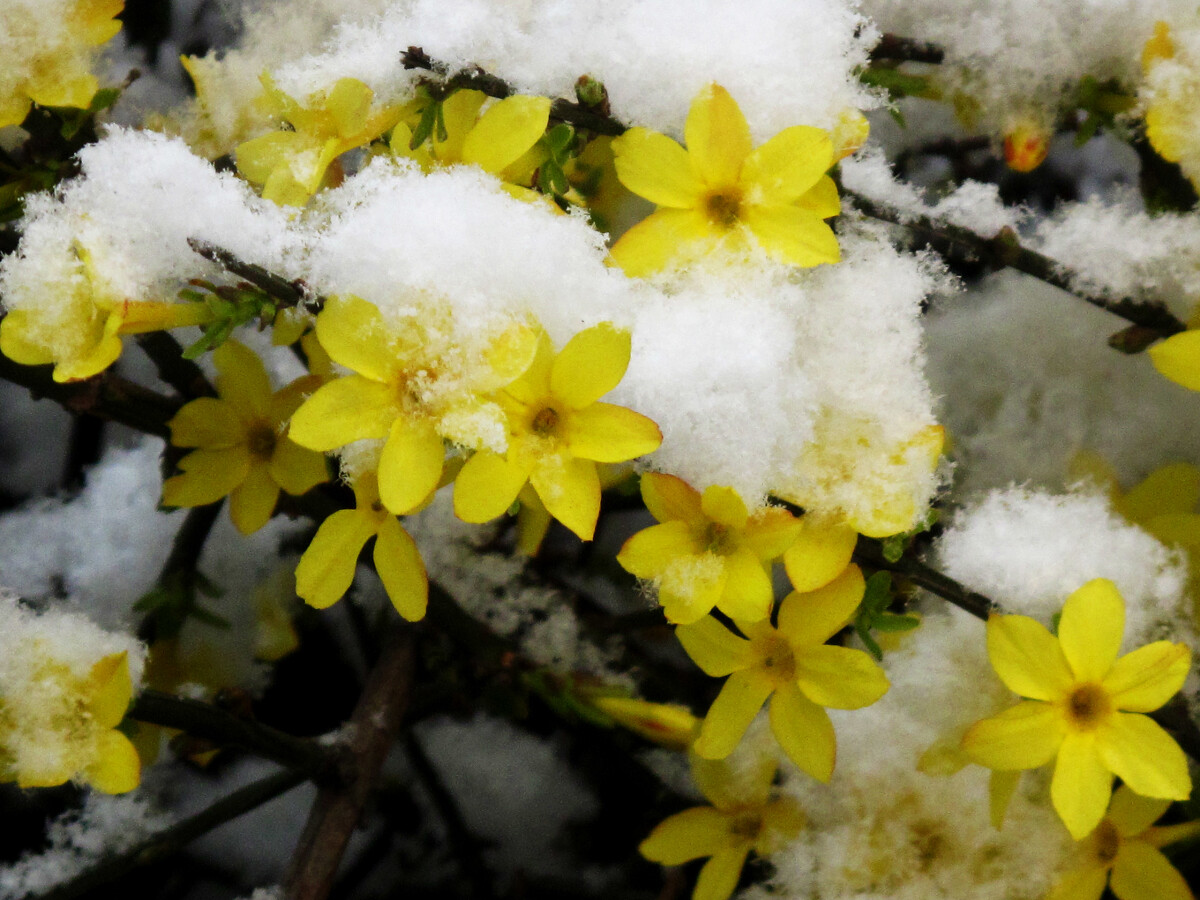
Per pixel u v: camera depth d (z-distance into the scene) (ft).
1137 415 1.55
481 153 1.38
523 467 1.35
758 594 1.37
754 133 1.40
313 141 1.40
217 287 1.38
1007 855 1.47
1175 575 1.45
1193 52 1.43
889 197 1.45
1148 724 1.39
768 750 1.50
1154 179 1.47
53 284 1.38
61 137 1.46
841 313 1.41
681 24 1.40
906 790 1.48
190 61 1.49
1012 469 1.55
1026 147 1.47
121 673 1.41
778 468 1.39
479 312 1.35
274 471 1.49
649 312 1.38
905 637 1.48
